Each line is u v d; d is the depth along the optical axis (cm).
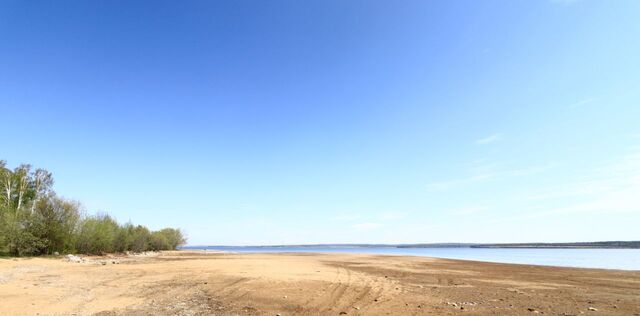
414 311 1015
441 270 2489
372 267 2698
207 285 1468
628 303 1151
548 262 4097
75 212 3459
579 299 1230
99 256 3575
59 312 959
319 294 1281
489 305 1108
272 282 1576
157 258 3666
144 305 1063
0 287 1324
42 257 2894
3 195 4116
